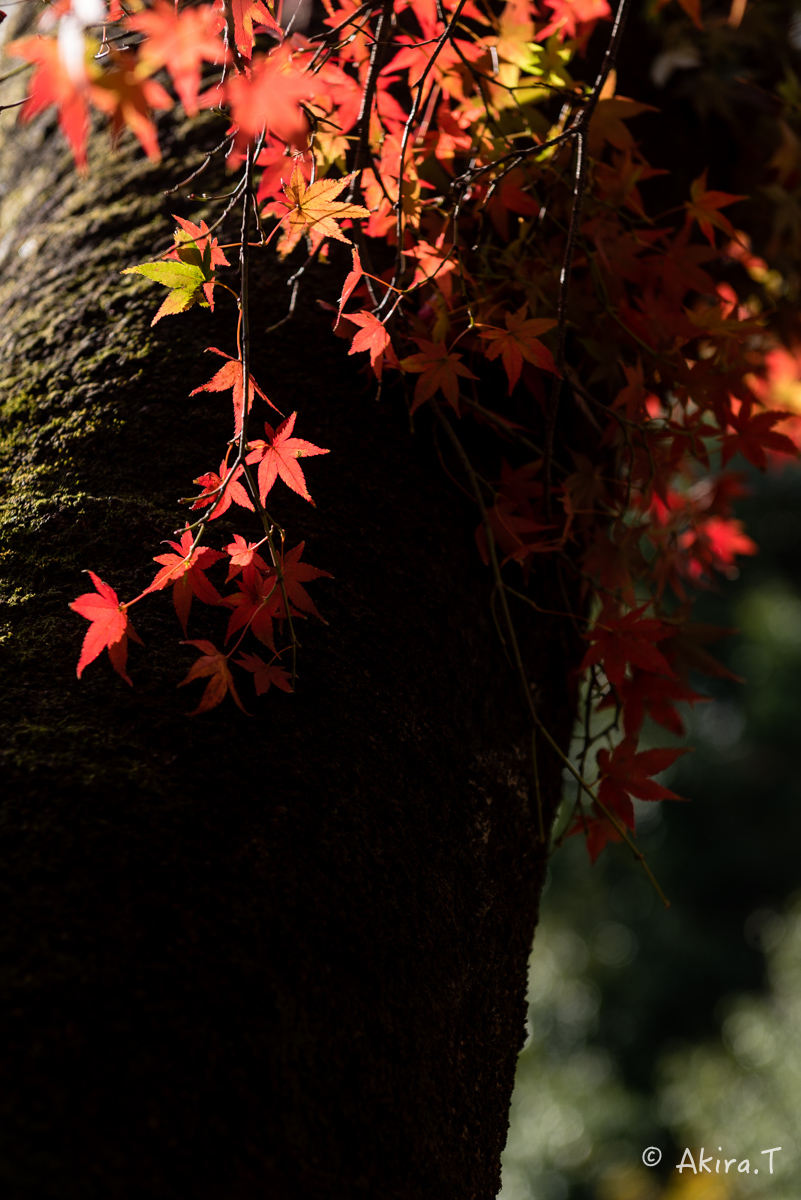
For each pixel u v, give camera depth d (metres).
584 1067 8.98
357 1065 1.23
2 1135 1.15
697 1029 9.35
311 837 1.26
